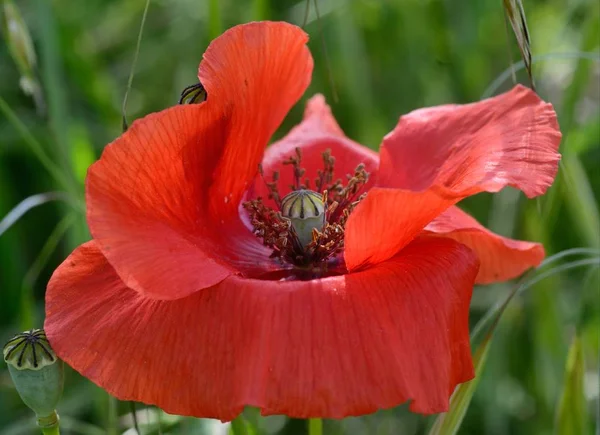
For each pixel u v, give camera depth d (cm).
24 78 27
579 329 26
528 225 29
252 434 25
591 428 30
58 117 30
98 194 20
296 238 24
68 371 32
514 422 33
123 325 20
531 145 22
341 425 30
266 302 20
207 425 24
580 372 25
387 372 19
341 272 24
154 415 26
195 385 20
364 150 26
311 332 20
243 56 22
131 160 20
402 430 33
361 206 20
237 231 24
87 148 32
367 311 20
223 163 23
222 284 20
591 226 30
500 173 21
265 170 25
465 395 23
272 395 19
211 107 21
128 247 20
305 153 26
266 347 20
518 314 33
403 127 25
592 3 29
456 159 23
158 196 21
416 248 22
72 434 31
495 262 25
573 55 26
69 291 21
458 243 22
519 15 22
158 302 20
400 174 24
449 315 20
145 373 20
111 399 26
